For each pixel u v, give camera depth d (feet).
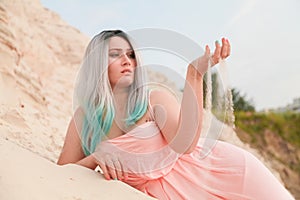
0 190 6.30
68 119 18.39
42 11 28.32
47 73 22.53
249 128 43.19
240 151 8.75
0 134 11.43
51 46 25.39
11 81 15.56
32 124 13.92
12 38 16.34
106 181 7.63
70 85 22.72
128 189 7.58
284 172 38.50
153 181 8.14
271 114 44.45
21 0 24.18
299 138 42.42
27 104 15.60
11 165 6.88
